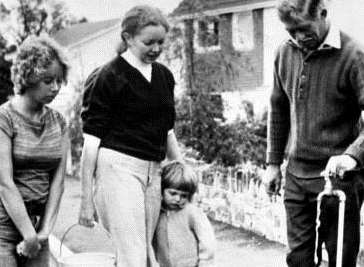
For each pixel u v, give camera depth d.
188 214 3.70
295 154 3.73
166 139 3.65
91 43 19.50
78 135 13.93
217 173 8.48
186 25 10.77
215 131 9.48
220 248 6.47
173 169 3.64
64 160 3.39
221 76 10.45
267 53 13.82
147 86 3.46
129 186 3.43
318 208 3.37
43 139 3.21
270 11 13.66
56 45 3.14
